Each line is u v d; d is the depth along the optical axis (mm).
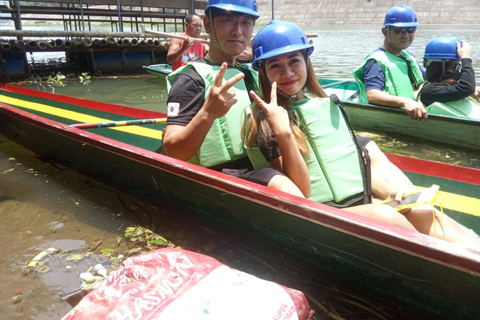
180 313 1384
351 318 1715
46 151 3371
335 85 5410
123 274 1569
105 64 9719
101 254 2156
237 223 2078
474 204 2535
